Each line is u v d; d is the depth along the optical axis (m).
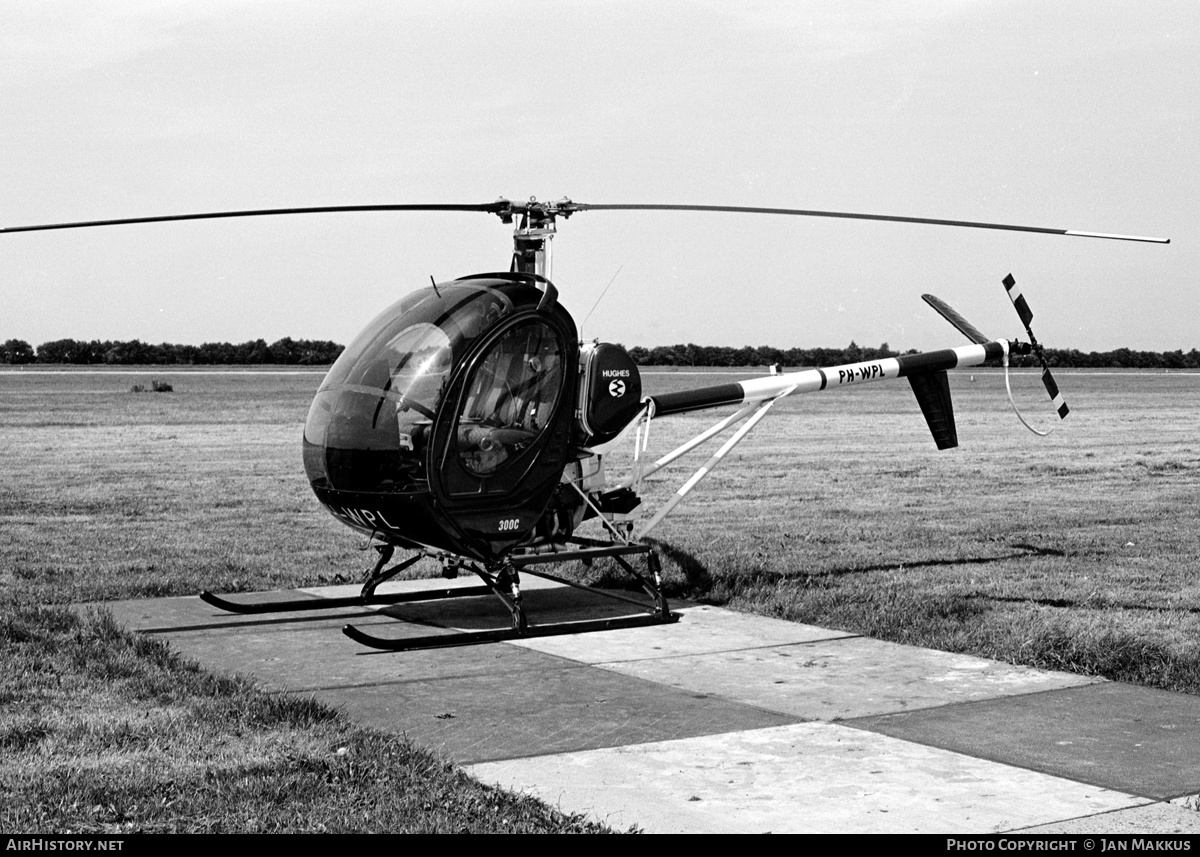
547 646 7.89
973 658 7.46
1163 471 20.33
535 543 8.76
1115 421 34.84
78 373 94.38
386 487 7.76
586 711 6.17
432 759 5.16
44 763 5.00
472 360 7.71
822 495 16.92
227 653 7.62
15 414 36.59
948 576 10.31
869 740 5.61
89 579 9.98
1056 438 28.09
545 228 8.59
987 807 4.65
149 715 5.78
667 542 12.27
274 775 4.84
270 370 113.06
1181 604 8.95
